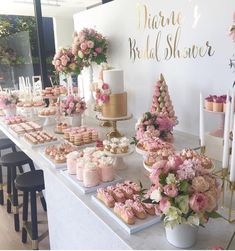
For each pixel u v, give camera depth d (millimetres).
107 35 2748
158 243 918
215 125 1835
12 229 2479
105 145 1522
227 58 1696
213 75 1802
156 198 831
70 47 2768
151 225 1001
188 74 1974
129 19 2428
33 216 2098
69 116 2309
